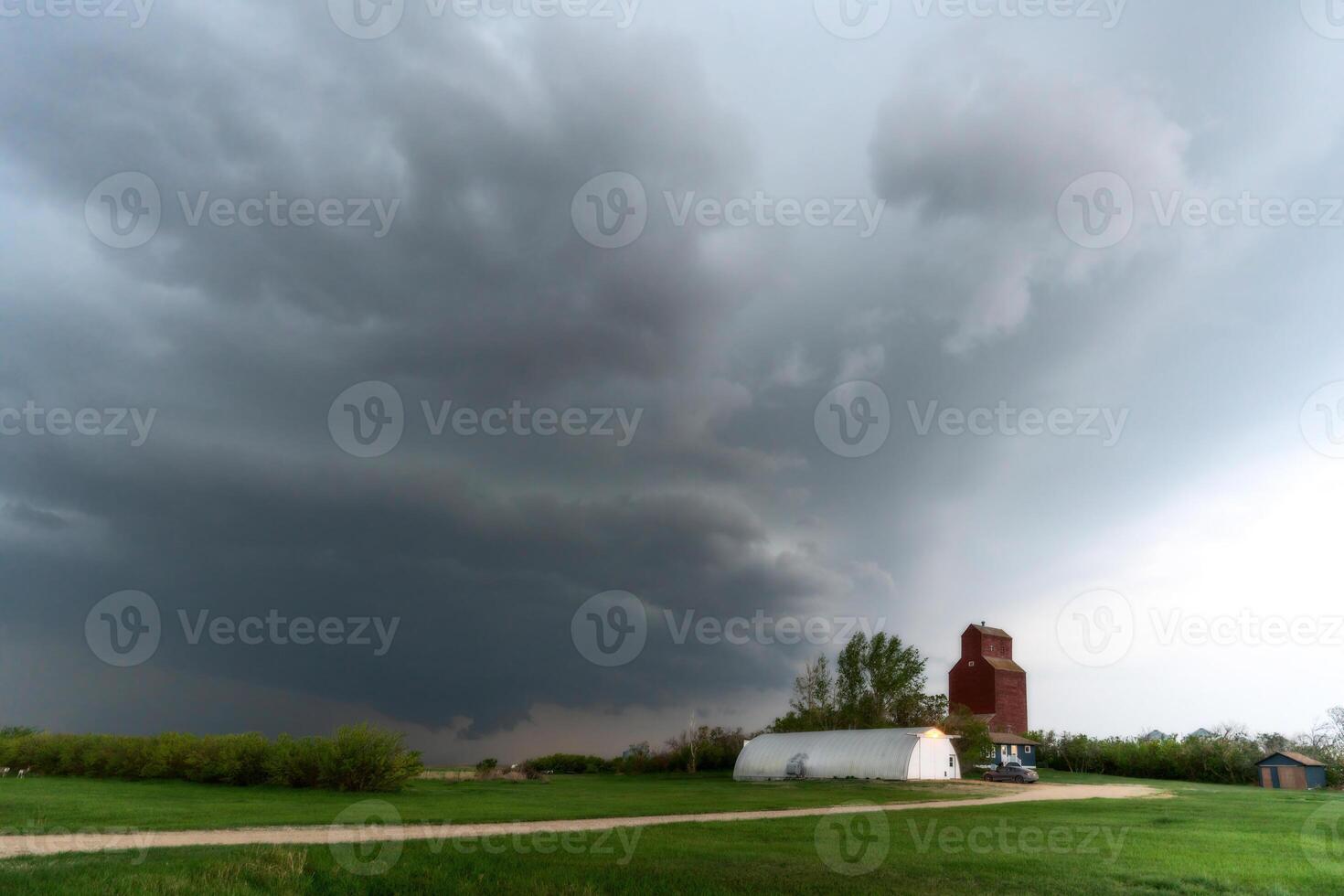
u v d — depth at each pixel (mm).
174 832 21266
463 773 58625
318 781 38156
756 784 57438
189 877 14727
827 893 15016
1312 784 62406
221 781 40562
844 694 80625
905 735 63000
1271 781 64500
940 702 77688
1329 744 80188
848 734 66875
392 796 35812
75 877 14070
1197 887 15867
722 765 82625
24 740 47531
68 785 36594
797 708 82125
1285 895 15375
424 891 15086
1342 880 16891
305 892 15016
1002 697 97938
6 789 33125
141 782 40781
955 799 42469
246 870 15352
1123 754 79438
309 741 39188
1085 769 82438
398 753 38750
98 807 26250
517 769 58969
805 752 66875
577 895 14945
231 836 20859
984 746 71562
